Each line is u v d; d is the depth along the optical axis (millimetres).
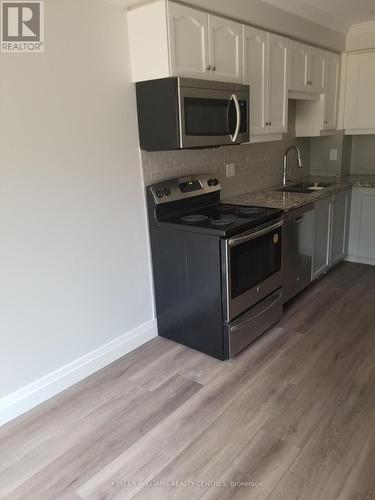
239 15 2736
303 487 1675
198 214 2891
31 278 2166
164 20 2227
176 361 2678
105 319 2625
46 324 2279
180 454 1891
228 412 2158
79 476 1802
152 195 2711
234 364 2605
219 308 2564
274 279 2973
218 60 2598
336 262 4141
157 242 2781
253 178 3793
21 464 1888
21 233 2086
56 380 2371
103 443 1987
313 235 3516
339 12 3559
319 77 3807
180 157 2955
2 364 2109
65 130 2203
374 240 4145
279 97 3271
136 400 2297
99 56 2305
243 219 2682
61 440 2021
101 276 2551
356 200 4156
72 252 2352
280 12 3123
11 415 2176
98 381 2496
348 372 2459
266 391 2318
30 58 1998
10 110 1952
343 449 1863
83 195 2357
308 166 4688
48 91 2094
